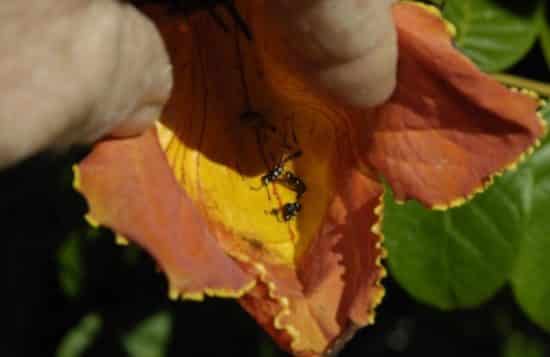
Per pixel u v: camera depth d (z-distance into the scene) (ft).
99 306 1.31
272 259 0.94
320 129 0.98
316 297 0.93
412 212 1.08
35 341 1.35
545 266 1.09
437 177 0.92
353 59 0.86
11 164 0.75
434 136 0.91
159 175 0.86
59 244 1.28
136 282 1.29
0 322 1.34
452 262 1.08
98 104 0.79
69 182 1.25
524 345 1.44
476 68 0.88
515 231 1.08
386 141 0.93
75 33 0.77
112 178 0.84
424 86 0.90
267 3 0.86
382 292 0.90
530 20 1.11
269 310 0.92
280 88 0.97
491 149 0.90
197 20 0.98
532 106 0.88
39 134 0.75
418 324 1.53
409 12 0.89
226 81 0.99
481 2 1.11
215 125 0.98
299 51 0.87
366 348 1.57
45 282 1.34
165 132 0.96
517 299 1.10
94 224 0.82
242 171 0.97
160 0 0.95
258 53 0.97
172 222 0.84
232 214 0.95
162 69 0.84
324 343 0.92
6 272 1.32
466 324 1.48
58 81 0.75
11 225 1.28
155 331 1.30
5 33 0.75
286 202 0.97
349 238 0.94
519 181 1.08
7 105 0.74
